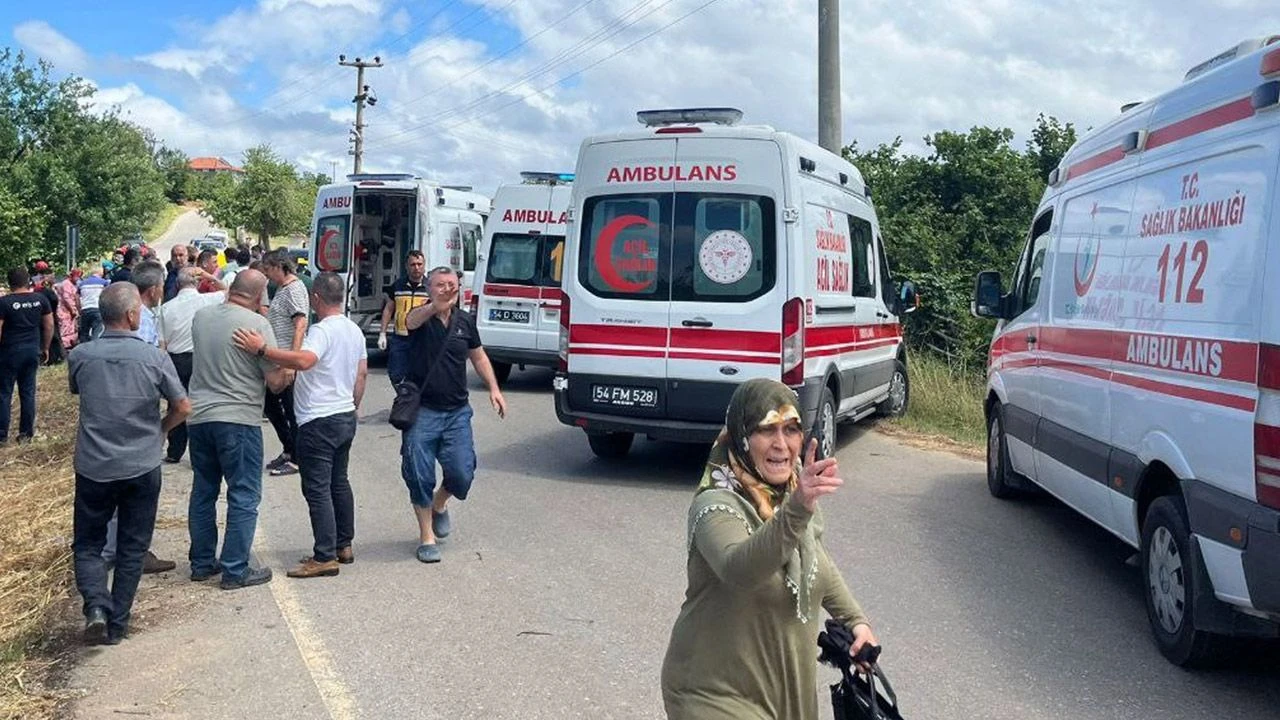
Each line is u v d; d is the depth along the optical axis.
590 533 7.31
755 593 2.67
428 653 5.10
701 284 8.59
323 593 6.00
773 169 8.45
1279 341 4.23
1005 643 5.37
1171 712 4.57
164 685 4.72
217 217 61.12
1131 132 5.95
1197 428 4.81
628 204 8.79
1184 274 5.09
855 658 2.90
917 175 18.80
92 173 32.78
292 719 4.39
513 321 14.94
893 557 6.89
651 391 8.73
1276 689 4.83
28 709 4.45
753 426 2.70
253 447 6.09
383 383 15.37
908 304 11.91
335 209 16.80
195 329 6.08
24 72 32.19
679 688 2.76
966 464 10.16
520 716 4.43
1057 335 6.93
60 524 7.22
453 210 17.52
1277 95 4.45
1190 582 4.87
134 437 5.24
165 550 6.84
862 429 12.02
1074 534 7.52
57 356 17.28
